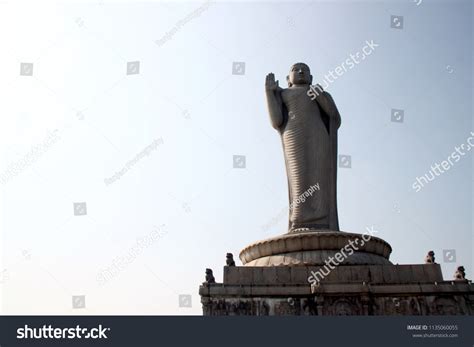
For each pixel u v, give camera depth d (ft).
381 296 70.08
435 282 70.54
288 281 72.33
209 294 69.97
